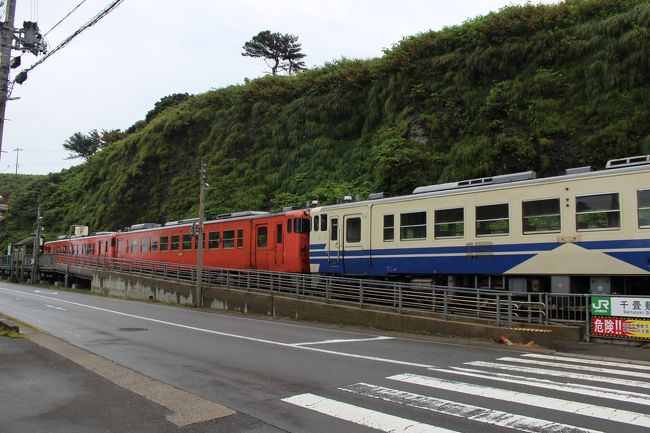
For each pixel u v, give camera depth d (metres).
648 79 24.34
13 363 9.41
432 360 10.22
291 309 19.09
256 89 45.41
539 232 14.54
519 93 27.88
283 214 23.00
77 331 14.73
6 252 67.81
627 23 25.97
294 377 8.48
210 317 19.31
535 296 14.97
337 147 37.19
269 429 5.75
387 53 36.53
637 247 12.77
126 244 36.59
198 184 44.12
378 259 18.69
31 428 5.74
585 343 12.42
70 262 42.16
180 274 28.70
